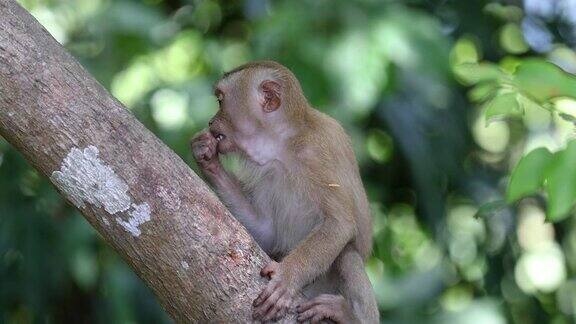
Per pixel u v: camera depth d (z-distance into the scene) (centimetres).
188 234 741
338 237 902
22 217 1492
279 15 1403
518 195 665
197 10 1694
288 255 866
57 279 1506
